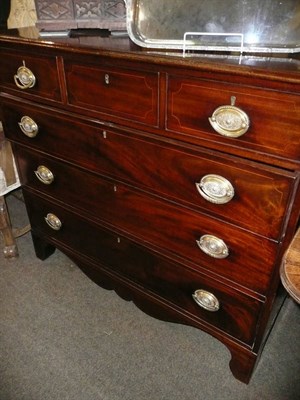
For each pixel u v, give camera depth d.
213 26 0.73
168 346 1.21
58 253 1.61
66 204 1.20
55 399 1.05
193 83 0.68
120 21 0.96
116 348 1.20
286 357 1.16
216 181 0.75
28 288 1.43
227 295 0.94
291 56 0.71
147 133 0.81
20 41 0.90
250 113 0.64
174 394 1.06
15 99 1.07
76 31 1.01
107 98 0.84
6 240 1.53
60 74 0.89
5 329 1.26
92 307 1.35
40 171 1.19
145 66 0.72
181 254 0.97
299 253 0.58
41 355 1.17
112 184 1.00
